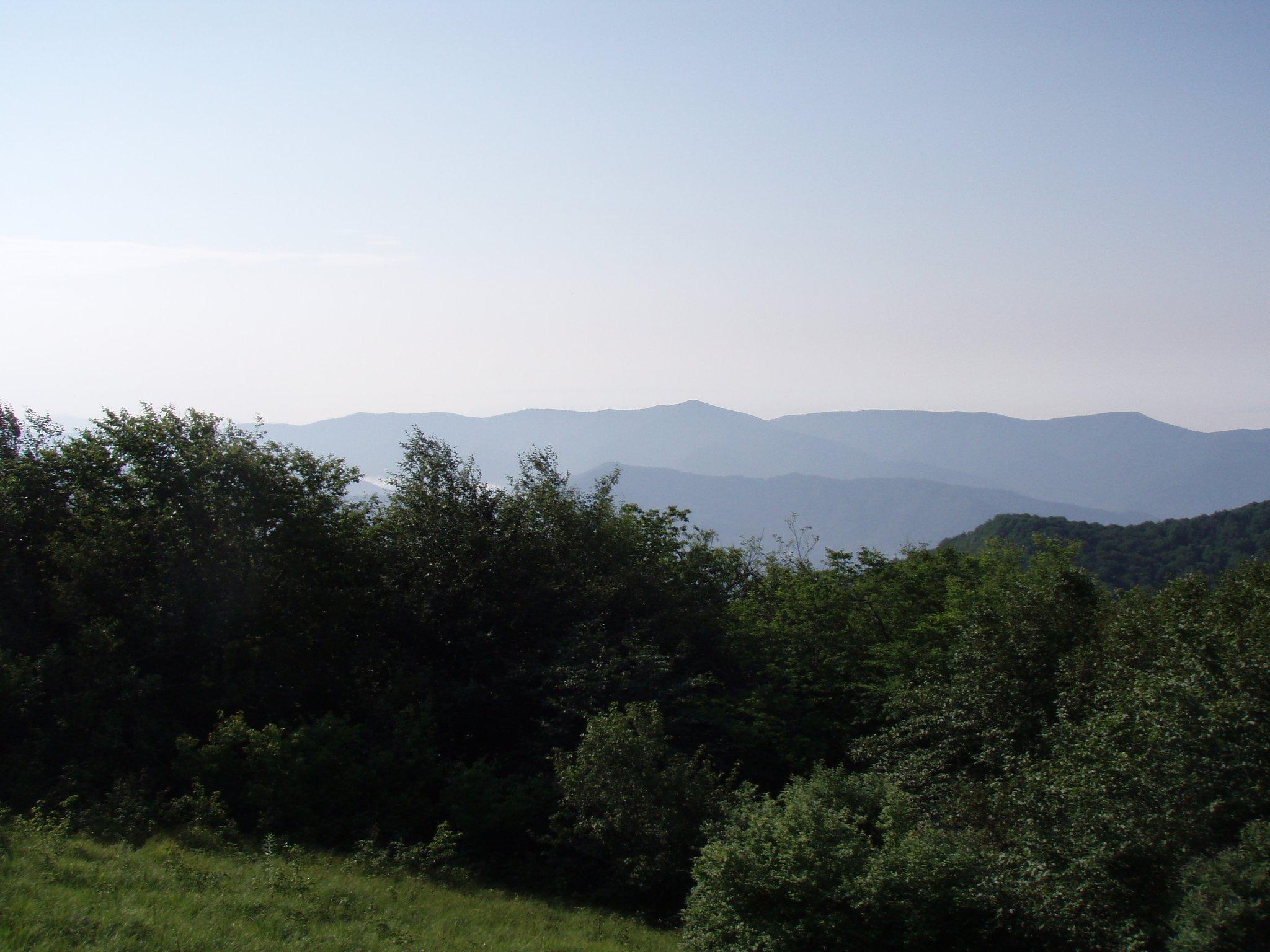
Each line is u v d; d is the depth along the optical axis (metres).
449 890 14.82
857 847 11.89
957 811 14.36
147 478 20.30
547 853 17.95
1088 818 11.06
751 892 11.76
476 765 18.91
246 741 17.45
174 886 10.88
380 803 17.72
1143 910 10.27
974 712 16.84
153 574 19.44
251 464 20.36
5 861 10.40
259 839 15.44
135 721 17.22
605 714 18.95
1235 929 8.98
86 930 8.57
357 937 10.48
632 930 14.59
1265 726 10.33
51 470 20.20
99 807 14.66
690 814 16.39
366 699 20.20
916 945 11.23
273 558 20.33
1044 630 16.98
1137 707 11.76
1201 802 10.37
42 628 18.59
